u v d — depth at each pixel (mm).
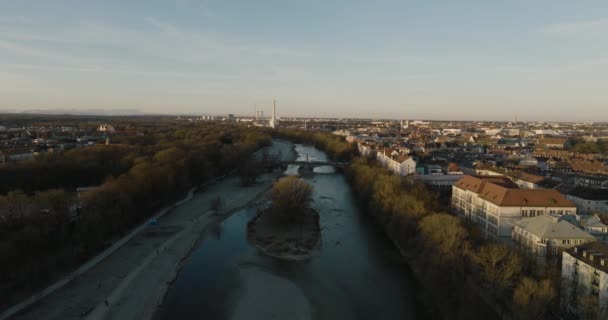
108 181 199875
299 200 194750
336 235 178125
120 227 171750
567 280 108375
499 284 105812
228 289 127062
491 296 109188
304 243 165750
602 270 97938
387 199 179375
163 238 170375
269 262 149000
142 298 120250
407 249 147375
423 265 123188
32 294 118438
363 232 182125
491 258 111250
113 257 148500
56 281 127625
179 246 162375
